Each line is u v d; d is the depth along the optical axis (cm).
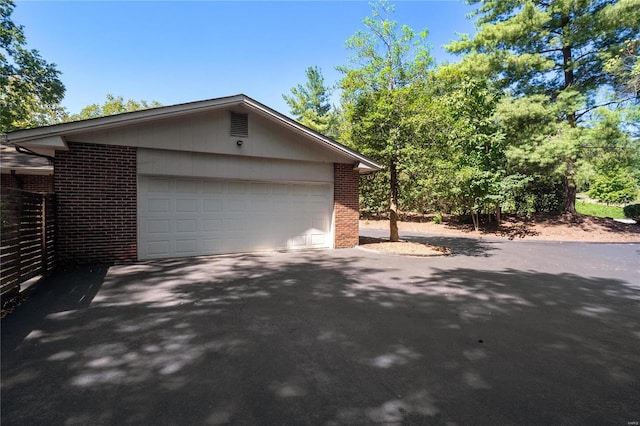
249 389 297
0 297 527
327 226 1208
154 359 351
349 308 538
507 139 1680
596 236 1684
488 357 370
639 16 1454
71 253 826
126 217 888
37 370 324
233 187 1048
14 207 564
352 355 369
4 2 1733
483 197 1623
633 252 1248
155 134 914
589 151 1689
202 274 768
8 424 244
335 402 279
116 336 410
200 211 998
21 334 412
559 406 278
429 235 1825
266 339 409
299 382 310
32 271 657
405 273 813
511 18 1678
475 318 500
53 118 2650
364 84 1216
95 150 850
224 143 1002
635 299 621
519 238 1678
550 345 406
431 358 365
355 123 1303
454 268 888
